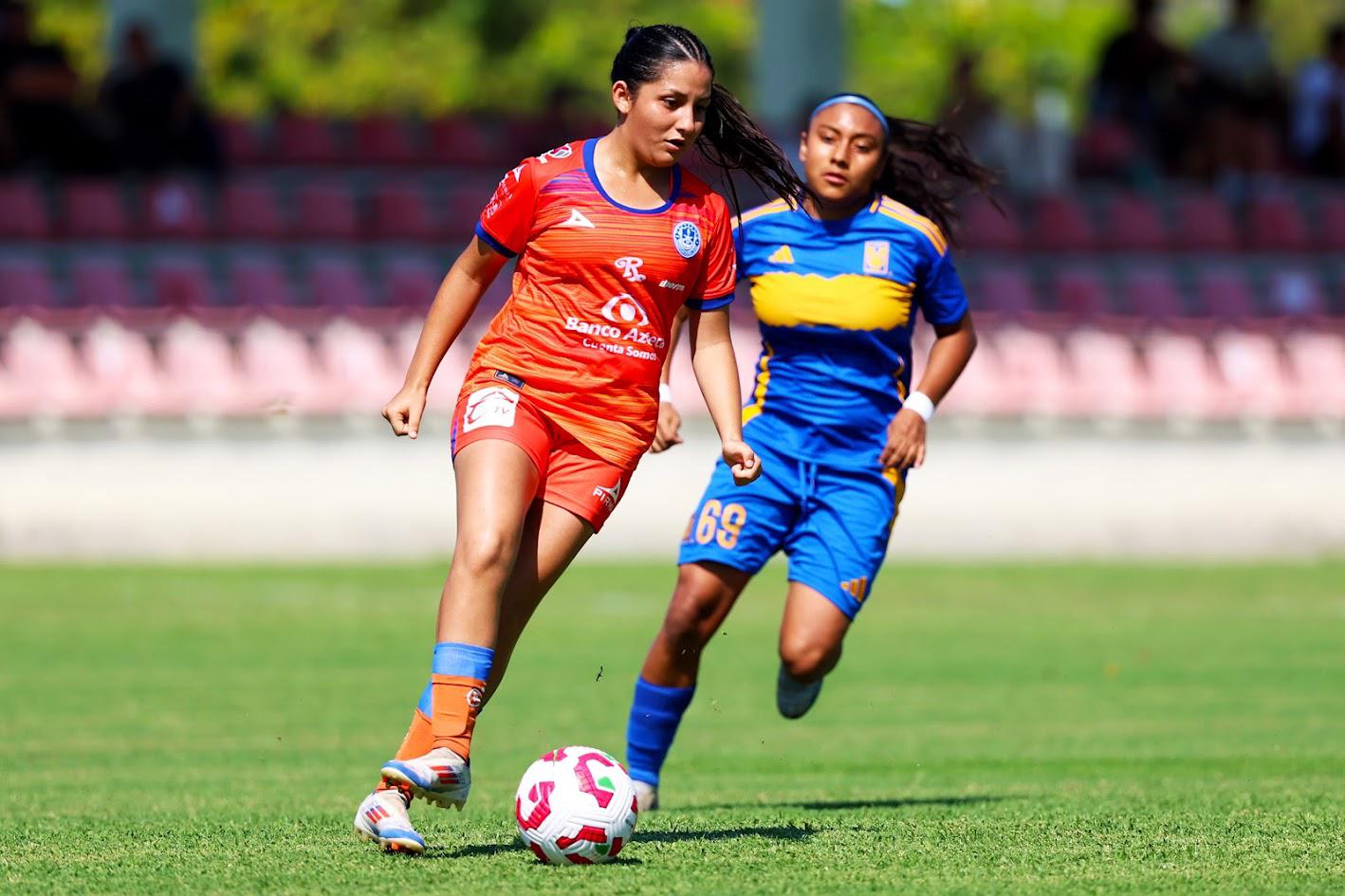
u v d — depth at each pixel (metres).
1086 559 67.38
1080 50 149.12
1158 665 40.50
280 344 65.81
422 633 44.88
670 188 17.05
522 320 16.89
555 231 16.70
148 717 31.92
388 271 73.12
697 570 20.97
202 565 60.22
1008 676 38.69
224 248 73.00
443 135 86.69
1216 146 83.81
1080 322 72.31
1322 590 57.00
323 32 139.25
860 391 21.17
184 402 64.00
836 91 80.12
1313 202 84.44
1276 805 21.00
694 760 27.73
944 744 29.36
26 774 25.33
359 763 26.69
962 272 77.50
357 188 83.12
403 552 63.94
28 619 46.72
